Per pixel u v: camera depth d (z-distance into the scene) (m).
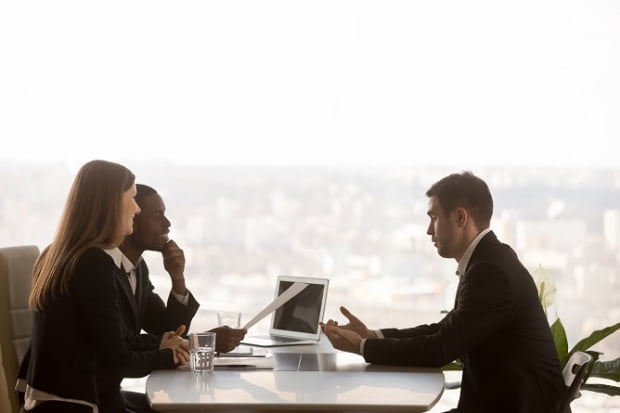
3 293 3.25
